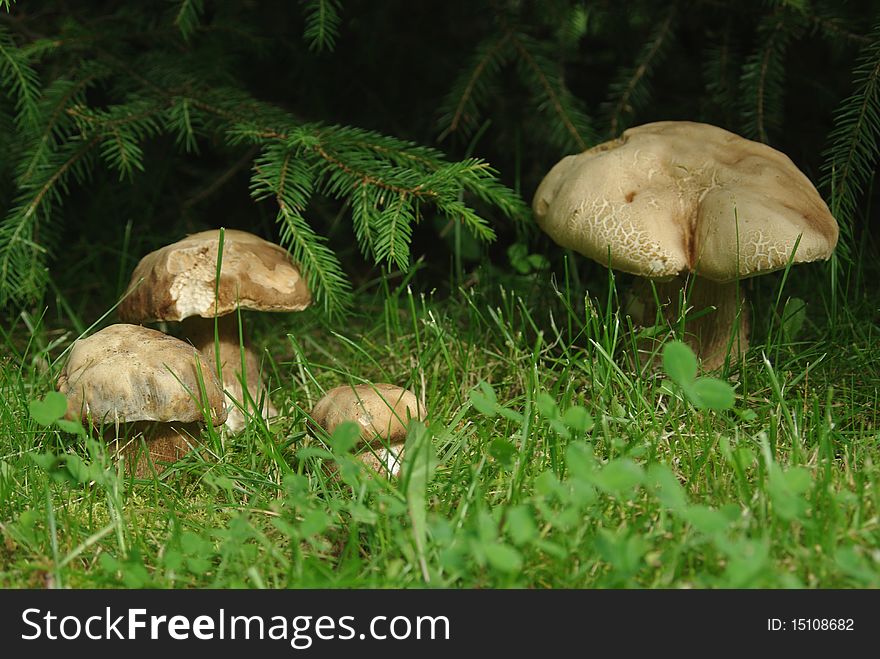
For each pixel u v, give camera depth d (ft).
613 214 3.24
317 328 3.82
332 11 3.48
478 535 2.81
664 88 3.87
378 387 3.17
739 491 2.97
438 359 3.50
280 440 3.28
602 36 3.79
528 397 3.16
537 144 3.95
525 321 3.66
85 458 3.14
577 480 2.78
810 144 3.83
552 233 3.33
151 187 3.97
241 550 2.88
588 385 3.39
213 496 3.08
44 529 2.96
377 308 3.90
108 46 3.65
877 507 2.88
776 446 3.11
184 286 3.28
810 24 3.51
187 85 3.58
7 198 3.85
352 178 3.40
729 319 3.36
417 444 2.93
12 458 3.14
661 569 2.82
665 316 3.39
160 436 3.17
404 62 3.98
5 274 3.46
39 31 3.74
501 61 3.64
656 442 3.08
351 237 4.13
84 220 4.14
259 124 3.50
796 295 3.73
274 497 3.08
